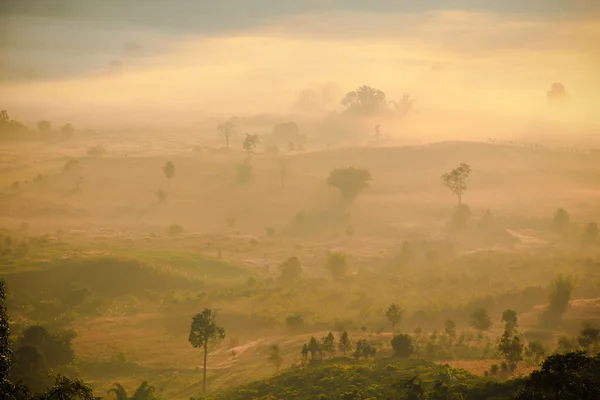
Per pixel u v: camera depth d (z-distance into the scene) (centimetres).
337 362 10344
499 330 12662
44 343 12081
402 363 9894
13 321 14250
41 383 10519
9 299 15275
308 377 9606
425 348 11175
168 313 14838
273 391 9394
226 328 13975
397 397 8094
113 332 13812
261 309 14525
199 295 15850
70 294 15288
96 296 16050
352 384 8975
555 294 13225
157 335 13725
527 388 6575
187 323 14200
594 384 6450
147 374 11881
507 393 7719
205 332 11119
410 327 13125
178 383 11306
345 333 10906
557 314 13112
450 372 8950
